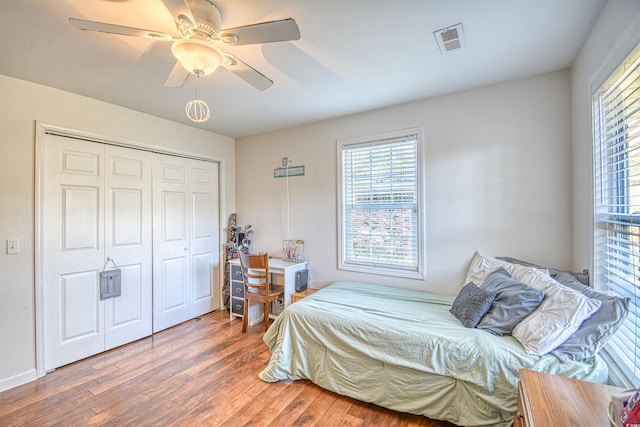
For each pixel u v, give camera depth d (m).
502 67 2.12
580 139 1.95
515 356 1.57
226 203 3.97
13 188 2.19
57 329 2.43
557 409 1.00
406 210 2.88
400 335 1.87
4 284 2.15
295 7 1.45
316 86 2.40
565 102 2.17
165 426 1.77
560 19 1.58
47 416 1.85
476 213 2.53
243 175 4.05
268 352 2.71
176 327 3.31
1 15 1.48
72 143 2.54
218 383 2.21
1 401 2.00
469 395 1.67
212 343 2.90
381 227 3.02
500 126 2.41
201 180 3.70
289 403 1.98
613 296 1.52
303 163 3.51
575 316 1.55
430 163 2.71
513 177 2.38
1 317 2.13
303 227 3.53
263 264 3.08
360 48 1.84
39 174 2.31
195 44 1.44
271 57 1.94
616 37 1.38
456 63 2.06
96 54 1.88
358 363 2.00
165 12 1.49
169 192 3.32
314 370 2.17
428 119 2.71
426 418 1.83
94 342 2.66
